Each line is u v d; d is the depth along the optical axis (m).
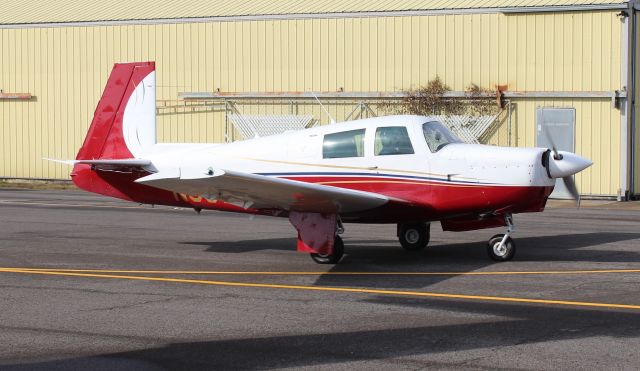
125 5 24.95
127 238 11.95
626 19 18.62
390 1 21.69
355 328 6.61
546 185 9.53
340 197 8.90
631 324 6.62
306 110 22.05
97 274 9.08
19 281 8.67
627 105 18.69
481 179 9.51
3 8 26.17
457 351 5.91
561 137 19.41
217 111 22.97
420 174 9.75
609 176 18.91
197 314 7.13
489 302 7.50
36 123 24.69
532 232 12.36
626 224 13.44
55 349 6.07
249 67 22.53
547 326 6.59
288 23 22.02
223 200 9.65
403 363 5.65
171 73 23.36
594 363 5.59
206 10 23.41
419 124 9.91
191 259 10.12
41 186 23.47
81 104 24.17
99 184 11.30
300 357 5.83
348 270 9.29
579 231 12.47
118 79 11.28
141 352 5.99
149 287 8.34
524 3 19.81
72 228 13.11
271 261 9.96
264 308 7.35
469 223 10.10
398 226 10.71
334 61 21.62
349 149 10.08
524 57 19.69
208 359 5.81
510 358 5.72
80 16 24.42
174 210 15.91
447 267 9.40
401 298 7.73
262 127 22.39
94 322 6.86
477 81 20.19
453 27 20.34
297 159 10.30
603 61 18.91
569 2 19.25
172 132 23.52
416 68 20.80
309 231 9.60
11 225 13.50
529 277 8.70
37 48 24.56
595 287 8.11
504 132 20.03
